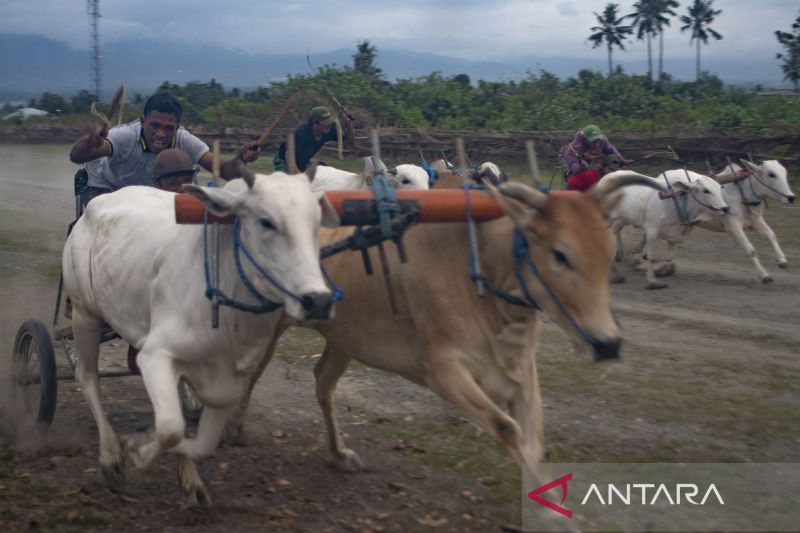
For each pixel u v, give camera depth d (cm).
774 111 2575
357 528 466
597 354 404
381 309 479
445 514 486
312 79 2767
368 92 2698
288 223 397
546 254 414
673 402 674
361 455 575
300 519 476
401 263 463
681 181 1131
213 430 462
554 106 2669
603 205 423
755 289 1106
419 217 442
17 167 2469
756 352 818
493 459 565
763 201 1186
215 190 412
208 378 453
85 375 547
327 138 834
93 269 516
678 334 888
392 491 518
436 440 600
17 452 568
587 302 405
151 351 445
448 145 2377
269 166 2228
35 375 604
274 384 726
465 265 452
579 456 571
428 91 2852
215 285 437
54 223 1569
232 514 482
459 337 452
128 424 624
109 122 575
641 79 3319
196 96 3631
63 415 641
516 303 438
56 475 531
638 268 1258
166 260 458
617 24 7000
